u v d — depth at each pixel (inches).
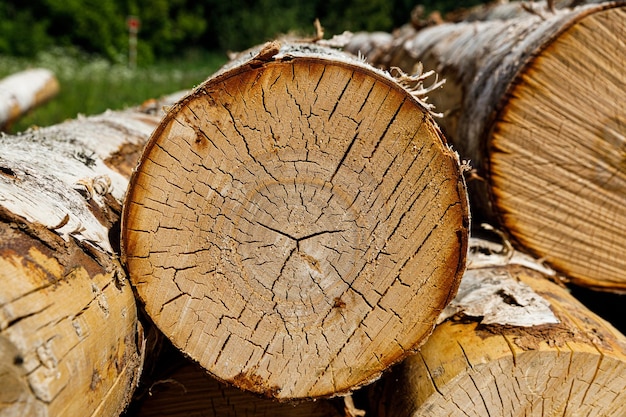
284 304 62.0
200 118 57.5
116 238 64.4
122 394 61.3
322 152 59.0
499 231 90.6
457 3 648.4
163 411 78.5
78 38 610.2
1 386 43.3
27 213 51.1
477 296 76.2
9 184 55.5
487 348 68.1
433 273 61.5
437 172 58.9
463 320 73.8
